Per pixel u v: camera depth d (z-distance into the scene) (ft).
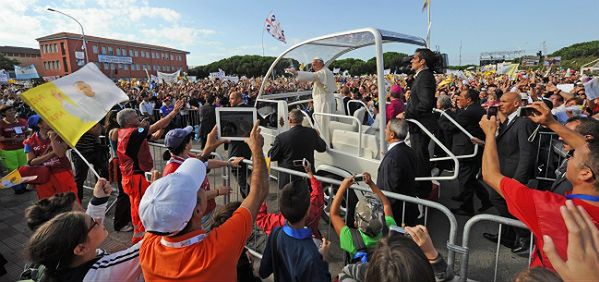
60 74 207.72
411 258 3.93
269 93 18.76
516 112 12.91
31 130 19.20
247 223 5.22
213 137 11.02
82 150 16.61
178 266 4.67
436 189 14.24
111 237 13.89
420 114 12.44
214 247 4.75
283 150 13.34
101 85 9.37
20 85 95.55
